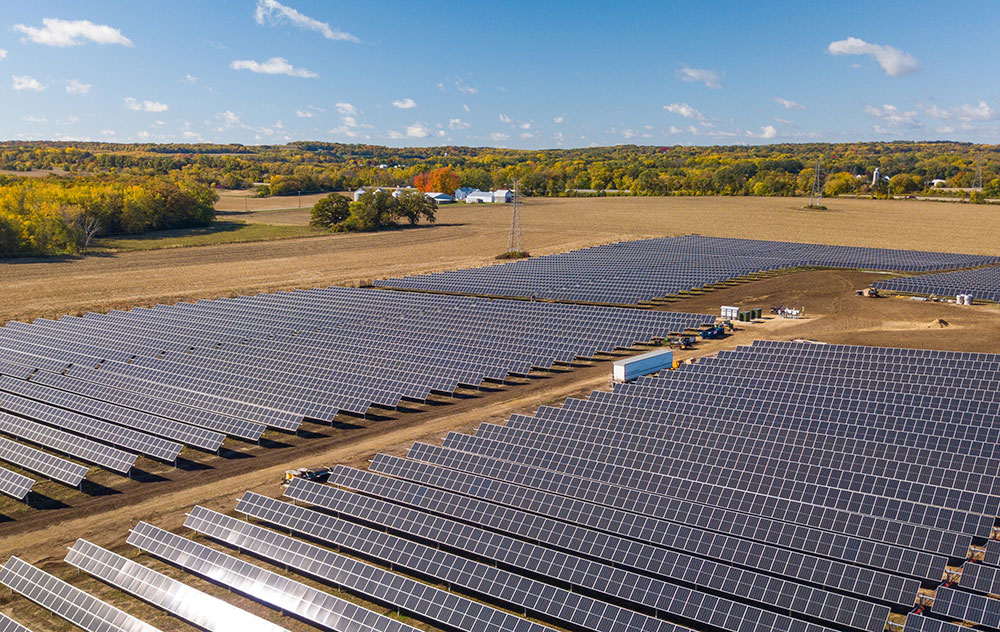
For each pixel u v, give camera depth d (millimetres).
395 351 78375
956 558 37031
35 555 43219
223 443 58969
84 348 84000
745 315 92188
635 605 36375
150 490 51219
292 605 36344
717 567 36375
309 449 57250
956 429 51562
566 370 74500
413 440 58250
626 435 53125
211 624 35406
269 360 76750
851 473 45406
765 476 45656
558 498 44375
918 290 102750
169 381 72312
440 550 40719
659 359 72062
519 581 36406
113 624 35219
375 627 33969
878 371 63906
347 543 41688
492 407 64938
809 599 33812
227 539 43031
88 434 59844
